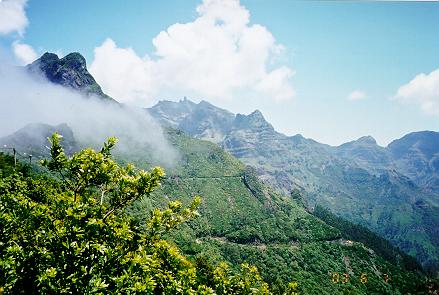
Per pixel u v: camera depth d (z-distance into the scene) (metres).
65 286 11.87
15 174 45.88
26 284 12.49
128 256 13.45
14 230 13.84
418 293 182.50
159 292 13.89
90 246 12.89
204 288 14.28
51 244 12.72
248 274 16.23
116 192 14.95
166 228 15.38
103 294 11.88
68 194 15.11
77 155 14.69
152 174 15.18
